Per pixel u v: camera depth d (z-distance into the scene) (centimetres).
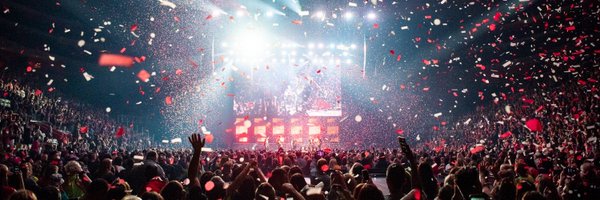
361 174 825
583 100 3019
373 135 4831
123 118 4950
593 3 3644
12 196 465
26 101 3450
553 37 4156
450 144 4106
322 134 4775
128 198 497
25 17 4294
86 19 4700
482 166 877
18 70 4066
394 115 4916
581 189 714
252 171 824
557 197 669
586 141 2216
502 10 4462
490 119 4006
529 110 3553
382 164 2231
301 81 4791
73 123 3731
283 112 4794
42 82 4266
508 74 4662
